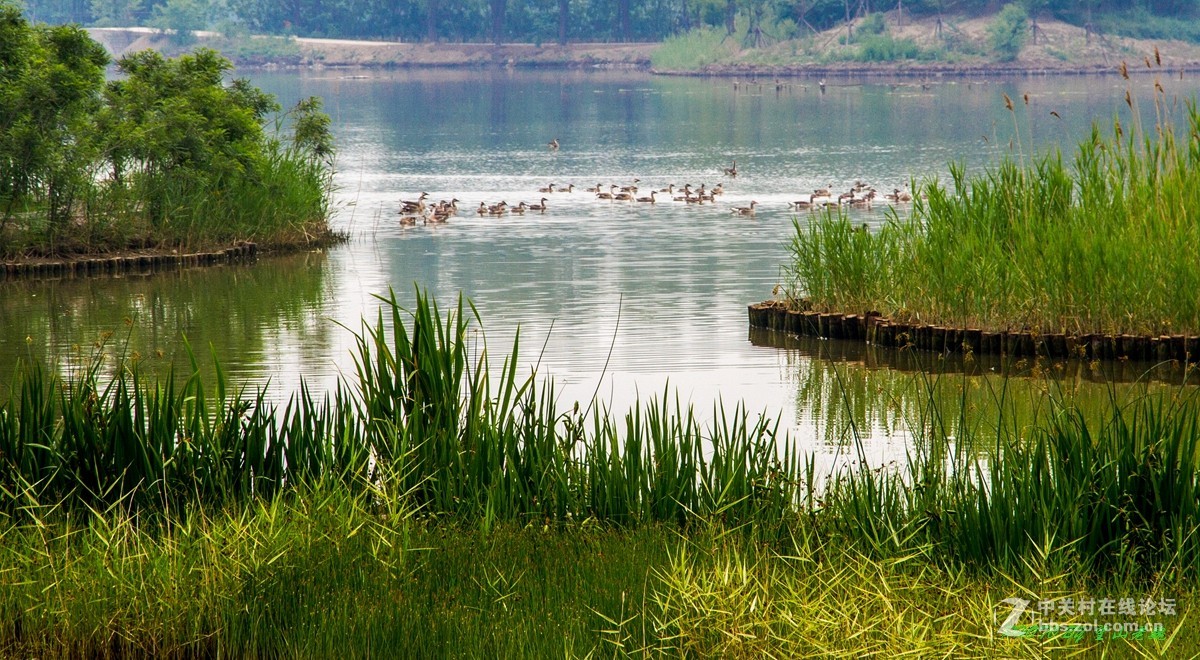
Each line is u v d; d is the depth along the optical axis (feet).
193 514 53.11
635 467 57.36
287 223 170.09
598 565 49.11
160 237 158.30
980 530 50.42
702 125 379.55
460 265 152.76
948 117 386.32
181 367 101.04
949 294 107.34
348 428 58.34
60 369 100.27
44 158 144.87
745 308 124.77
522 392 60.18
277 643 45.37
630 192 216.33
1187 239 101.65
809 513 54.95
